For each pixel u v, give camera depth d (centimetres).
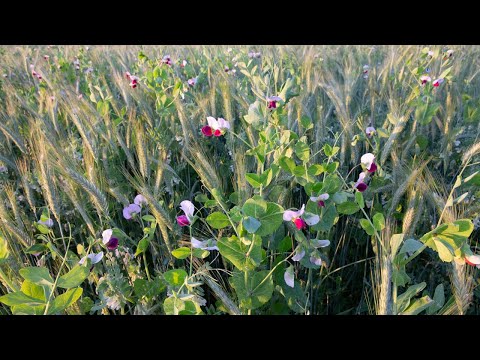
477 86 563
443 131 387
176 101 364
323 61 729
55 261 244
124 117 436
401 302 197
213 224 202
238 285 205
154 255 260
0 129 386
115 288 212
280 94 306
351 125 329
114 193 263
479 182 193
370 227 201
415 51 688
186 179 366
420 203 238
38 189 305
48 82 522
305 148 252
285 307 238
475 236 284
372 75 541
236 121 441
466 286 189
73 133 396
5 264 220
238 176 257
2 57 814
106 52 932
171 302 179
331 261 292
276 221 198
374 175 301
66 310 206
